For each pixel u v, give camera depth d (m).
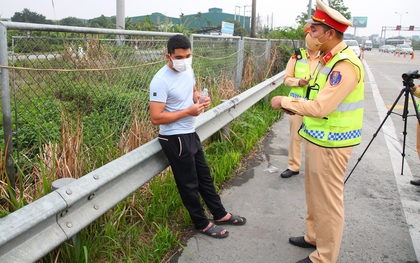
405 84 4.15
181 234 3.38
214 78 6.86
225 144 5.36
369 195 4.33
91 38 3.58
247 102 6.21
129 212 3.45
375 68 23.92
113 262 2.84
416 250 3.23
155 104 2.90
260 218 3.73
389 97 11.52
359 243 3.32
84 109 3.90
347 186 4.57
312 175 2.74
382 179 4.81
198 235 3.37
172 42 2.82
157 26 11.94
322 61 2.70
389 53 65.38
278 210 3.92
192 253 3.10
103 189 2.58
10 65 2.97
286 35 17.83
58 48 3.38
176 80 2.95
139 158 2.92
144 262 2.85
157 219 3.47
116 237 3.05
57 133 3.67
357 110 2.62
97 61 3.86
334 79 2.48
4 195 2.87
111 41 4.01
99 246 2.82
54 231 2.16
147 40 4.47
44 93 3.44
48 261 2.52
